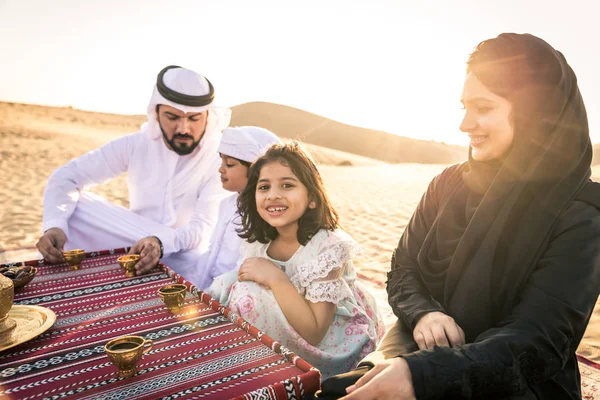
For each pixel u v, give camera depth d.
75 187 3.85
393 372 1.21
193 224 3.77
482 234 1.60
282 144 2.26
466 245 1.62
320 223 2.18
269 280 2.06
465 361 1.23
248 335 1.64
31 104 37.78
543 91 1.58
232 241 3.24
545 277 1.43
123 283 2.31
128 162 4.03
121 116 41.50
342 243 2.11
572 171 1.54
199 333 1.67
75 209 3.88
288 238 2.28
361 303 2.41
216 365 1.41
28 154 19.20
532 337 1.32
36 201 10.11
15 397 1.24
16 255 5.65
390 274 1.96
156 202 4.03
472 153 1.76
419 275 1.90
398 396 1.19
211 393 1.24
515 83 1.60
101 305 1.98
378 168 26.16
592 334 3.41
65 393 1.26
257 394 1.21
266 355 1.48
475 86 1.67
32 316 1.79
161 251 2.60
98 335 1.66
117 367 1.34
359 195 13.07
